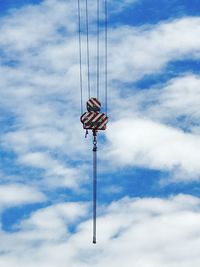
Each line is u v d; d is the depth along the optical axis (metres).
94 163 17.59
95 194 17.55
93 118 17.39
